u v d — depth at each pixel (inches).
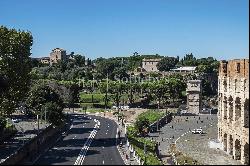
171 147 5039.4
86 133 6003.9
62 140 5285.4
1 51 5093.5
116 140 5295.3
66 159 3973.9
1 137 4576.8
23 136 4918.8
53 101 6904.5
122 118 7485.2
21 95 5201.8
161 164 3673.7
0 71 5017.2
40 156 4124.0
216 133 6284.5
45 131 5339.6
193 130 6289.4
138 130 6107.3
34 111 6830.7
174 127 6993.1
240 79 4028.1
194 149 4845.0
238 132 4084.6
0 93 4845.0
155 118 7391.7
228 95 4473.4
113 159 3993.6
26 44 5221.5
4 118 5024.6
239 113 4207.7
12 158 3602.4
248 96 3779.5
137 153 4114.2
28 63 5295.3
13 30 5265.8
